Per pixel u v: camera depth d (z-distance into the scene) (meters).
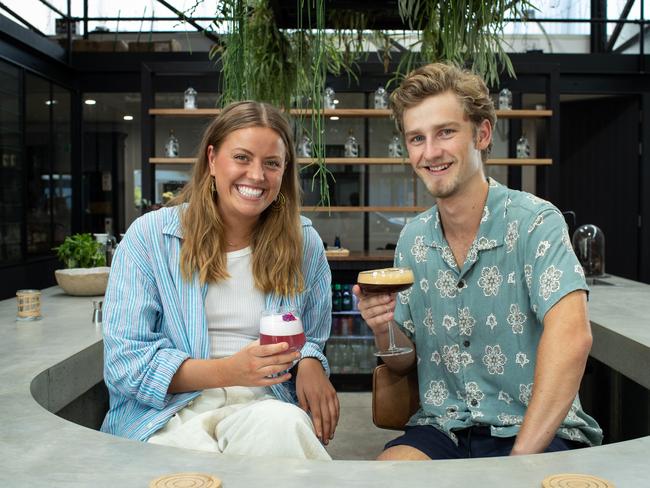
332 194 6.46
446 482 1.00
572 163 8.38
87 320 2.56
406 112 1.70
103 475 1.03
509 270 1.70
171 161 5.53
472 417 1.73
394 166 6.41
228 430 1.48
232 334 1.78
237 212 1.76
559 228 1.63
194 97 5.61
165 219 1.79
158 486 0.95
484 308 1.74
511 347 1.72
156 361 1.60
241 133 1.71
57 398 1.83
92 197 7.87
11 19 6.34
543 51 7.77
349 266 4.63
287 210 1.85
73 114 7.68
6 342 2.14
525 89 6.36
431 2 2.96
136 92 7.64
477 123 1.68
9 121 6.46
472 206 1.73
